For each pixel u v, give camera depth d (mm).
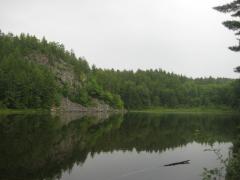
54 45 163750
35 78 107875
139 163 24891
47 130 43438
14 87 98688
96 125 57125
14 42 150125
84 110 136750
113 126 55938
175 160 26391
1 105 94688
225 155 28766
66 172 21422
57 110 117125
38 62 142625
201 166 24094
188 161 25938
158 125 60812
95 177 20422
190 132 47125
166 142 36469
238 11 16828
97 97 153750
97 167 23141
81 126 53500
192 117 102500
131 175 21078
